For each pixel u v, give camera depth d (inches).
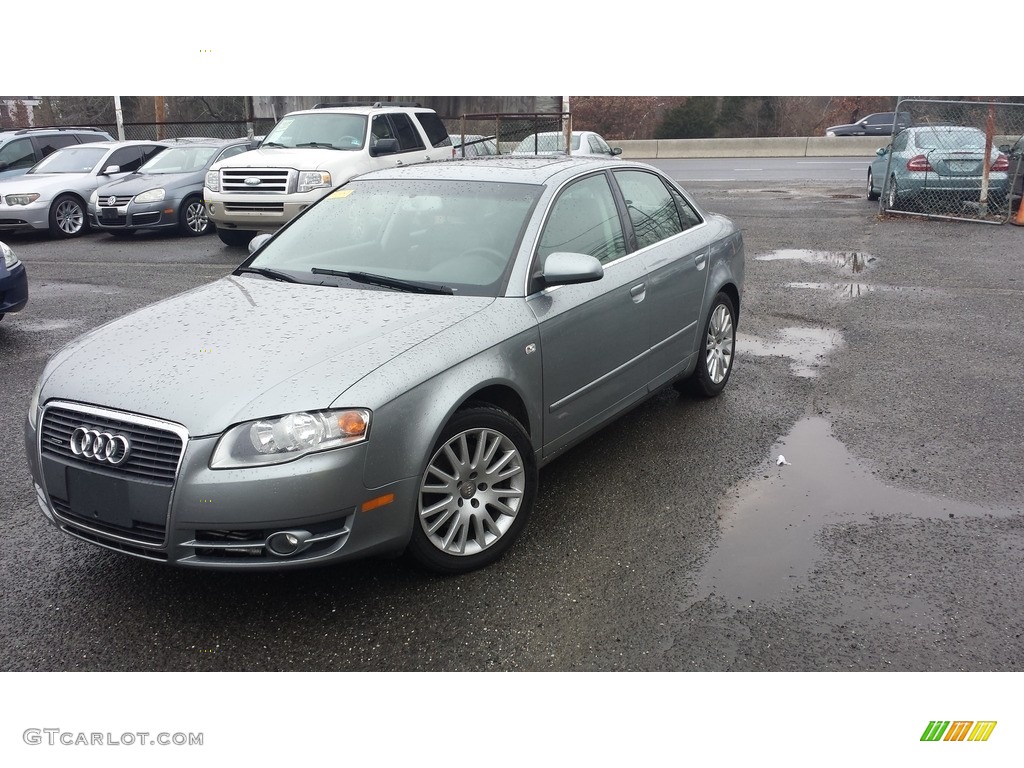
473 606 135.6
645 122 1637.6
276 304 155.2
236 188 486.3
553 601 137.1
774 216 626.2
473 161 200.8
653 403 231.3
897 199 607.8
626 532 159.6
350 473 124.0
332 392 125.3
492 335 146.6
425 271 164.1
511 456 148.8
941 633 129.0
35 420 136.5
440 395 134.7
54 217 583.5
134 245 545.0
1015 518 164.6
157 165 601.6
